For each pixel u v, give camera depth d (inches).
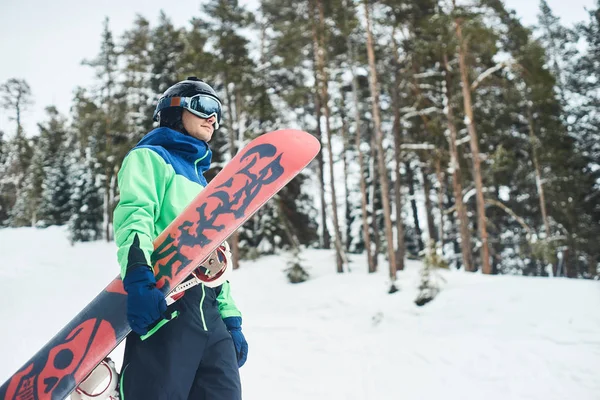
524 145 828.0
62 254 745.0
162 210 50.0
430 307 331.3
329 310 397.4
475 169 612.1
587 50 1051.9
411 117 729.0
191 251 46.2
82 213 931.3
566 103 1039.0
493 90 737.6
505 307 287.6
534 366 213.8
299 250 619.8
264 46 905.5
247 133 762.2
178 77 759.1
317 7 729.6
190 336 47.7
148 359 46.1
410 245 1064.2
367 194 1015.6
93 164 974.4
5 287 473.7
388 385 226.2
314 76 721.0
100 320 45.0
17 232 941.8
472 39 596.4
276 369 260.1
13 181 1546.5
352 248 992.2
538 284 313.4
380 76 727.1
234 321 56.0
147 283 41.9
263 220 802.8
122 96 969.5
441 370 232.2
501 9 578.9
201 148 55.4
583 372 200.8
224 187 49.0
